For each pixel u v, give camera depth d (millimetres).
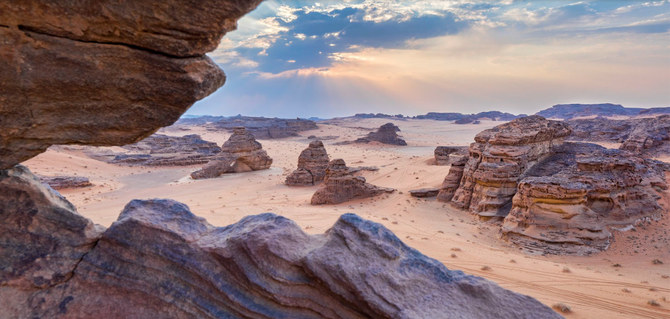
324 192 44031
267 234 8562
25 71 6453
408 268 8336
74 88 6832
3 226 8234
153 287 8461
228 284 8406
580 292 17203
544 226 27250
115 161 80188
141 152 97188
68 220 8680
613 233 28078
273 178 67125
